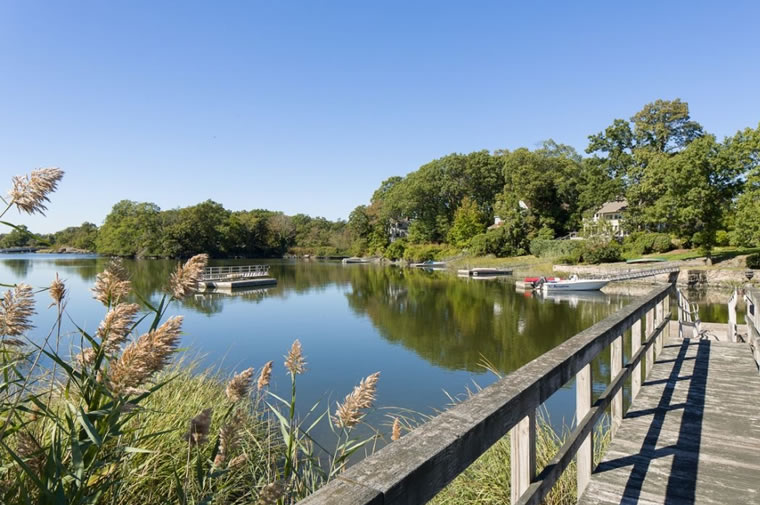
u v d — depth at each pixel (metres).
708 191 31.50
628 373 3.29
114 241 72.31
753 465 2.59
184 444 2.51
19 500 1.26
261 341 15.02
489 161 63.78
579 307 22.80
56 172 1.22
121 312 1.26
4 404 1.31
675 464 2.61
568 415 7.34
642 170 41.81
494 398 1.33
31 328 1.34
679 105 45.84
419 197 65.50
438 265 57.12
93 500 1.23
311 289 33.06
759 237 27.36
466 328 17.48
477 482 3.10
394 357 12.80
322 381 10.06
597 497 2.26
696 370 4.60
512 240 51.78
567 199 55.00
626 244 40.19
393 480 0.80
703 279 29.22
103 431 1.22
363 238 79.12
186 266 1.25
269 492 1.28
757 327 4.88
